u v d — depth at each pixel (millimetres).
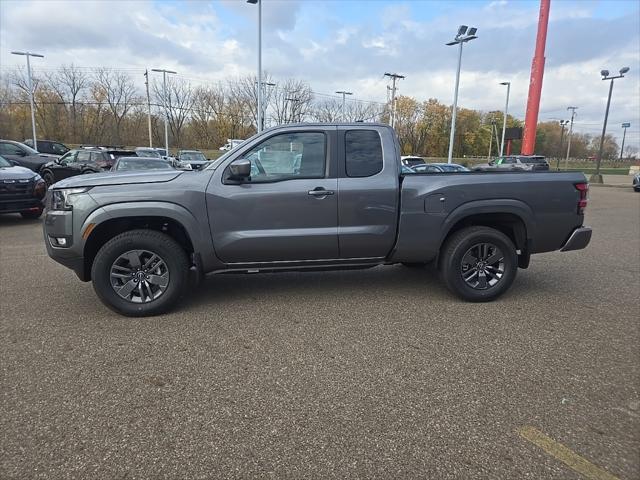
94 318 4375
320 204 4551
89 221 4227
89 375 3260
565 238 5043
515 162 28938
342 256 4758
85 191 4270
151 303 4410
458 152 81312
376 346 3783
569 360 3553
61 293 5129
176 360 3506
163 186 4340
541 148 100125
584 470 2303
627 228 11156
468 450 2457
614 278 6090
